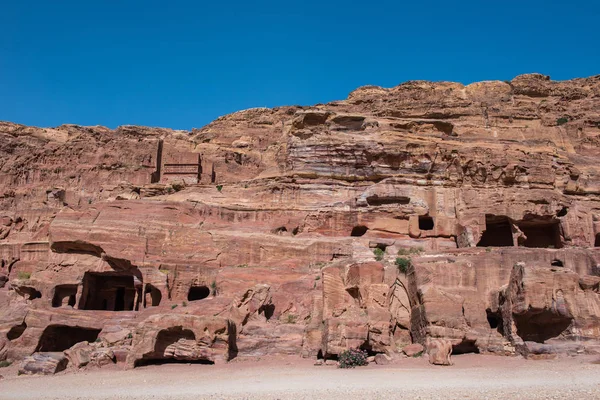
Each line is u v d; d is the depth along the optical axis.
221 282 41.19
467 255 39.31
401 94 86.19
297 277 41.25
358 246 44.28
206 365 32.59
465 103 77.25
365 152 52.66
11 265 54.25
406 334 35.94
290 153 53.97
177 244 45.00
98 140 80.19
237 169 74.06
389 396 21.42
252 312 37.50
